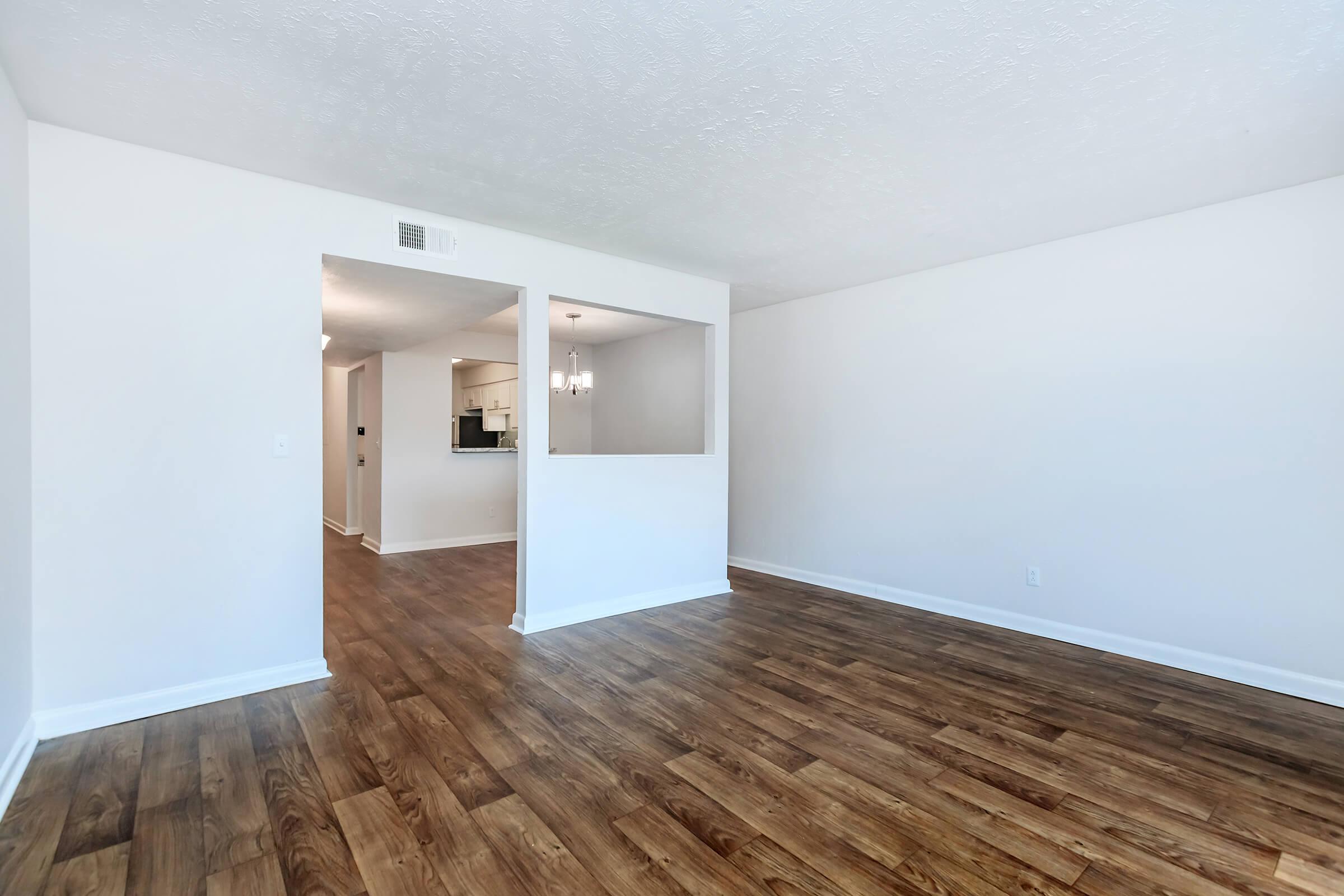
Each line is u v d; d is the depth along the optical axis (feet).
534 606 12.30
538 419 12.28
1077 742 7.87
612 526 13.51
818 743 7.78
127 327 8.27
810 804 6.46
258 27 5.92
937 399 13.89
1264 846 5.87
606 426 24.48
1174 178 9.25
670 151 8.49
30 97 7.16
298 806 6.33
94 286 8.05
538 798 6.51
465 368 29.63
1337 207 9.15
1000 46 6.18
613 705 8.84
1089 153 8.46
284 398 9.41
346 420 24.85
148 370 8.41
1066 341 11.91
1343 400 9.12
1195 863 5.61
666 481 14.47
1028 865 5.55
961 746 7.72
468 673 10.00
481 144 8.31
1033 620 12.32
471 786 6.73
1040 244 12.25
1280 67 6.47
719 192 9.84
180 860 5.49
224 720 8.27
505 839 5.84
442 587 15.74
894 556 14.70
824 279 14.92
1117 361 11.27
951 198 10.03
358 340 18.02
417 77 6.77
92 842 5.73
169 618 8.55
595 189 9.76
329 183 9.55
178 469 8.61
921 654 11.13
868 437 15.24
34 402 7.66
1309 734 8.15
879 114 7.49
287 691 9.23
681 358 20.92
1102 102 7.22
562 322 19.84
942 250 12.65
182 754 7.35
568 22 5.84
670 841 5.84
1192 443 10.46
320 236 9.73
